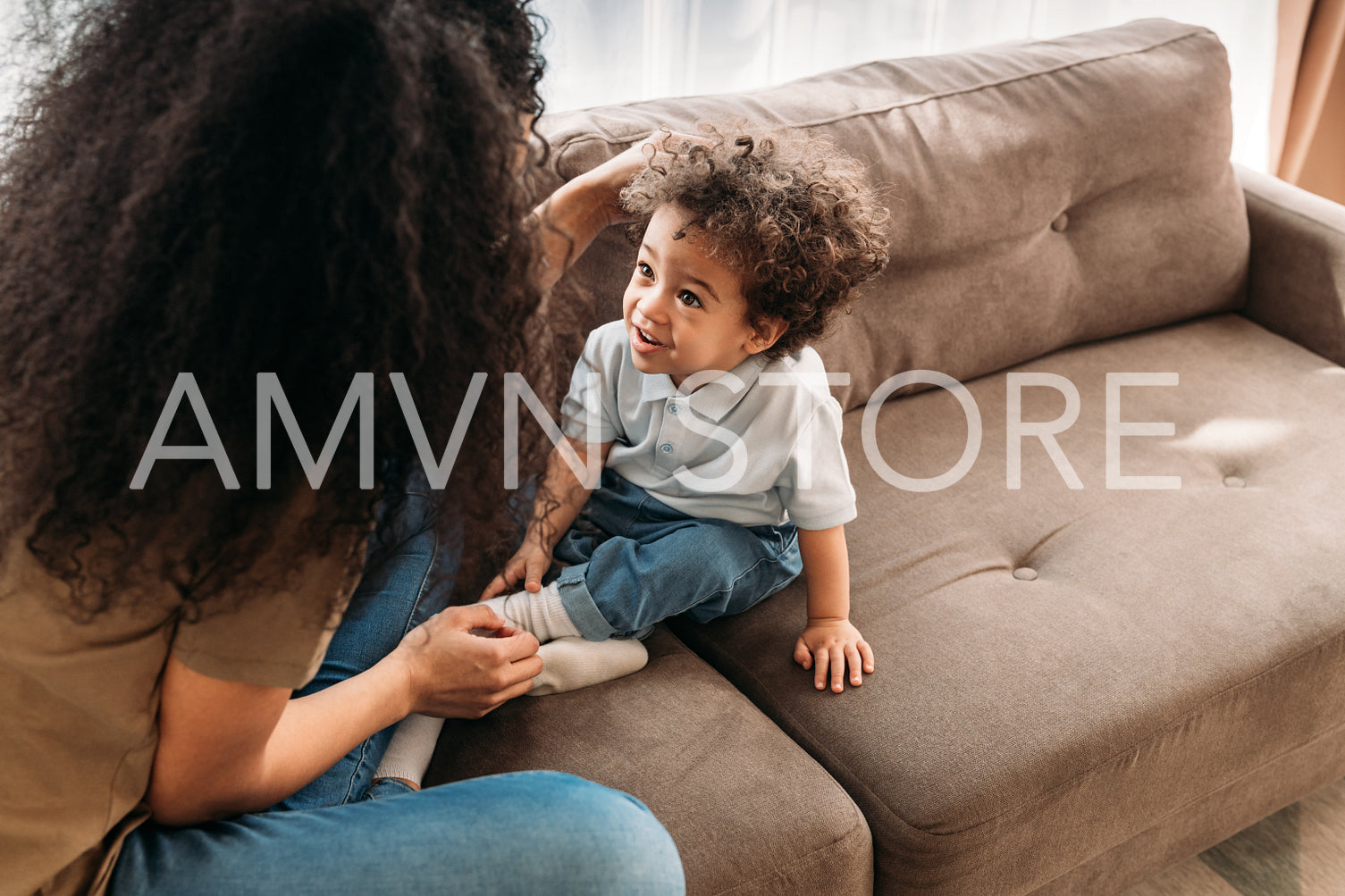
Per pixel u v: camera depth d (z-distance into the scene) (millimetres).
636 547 1126
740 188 974
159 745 687
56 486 591
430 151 584
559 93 1688
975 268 1485
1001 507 1323
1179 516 1303
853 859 932
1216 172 1644
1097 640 1118
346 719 828
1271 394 1538
